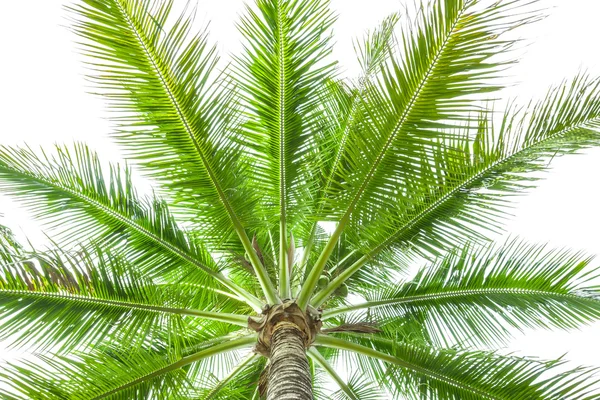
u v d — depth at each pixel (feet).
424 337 21.36
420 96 15.69
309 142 19.47
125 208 20.65
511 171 18.34
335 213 18.51
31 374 17.02
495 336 20.66
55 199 20.16
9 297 17.30
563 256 20.18
